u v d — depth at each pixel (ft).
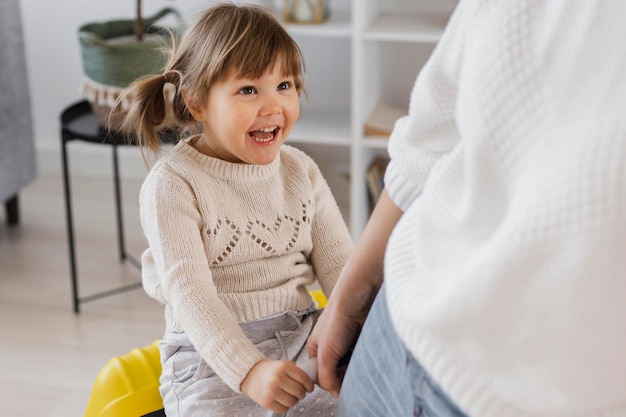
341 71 9.34
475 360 2.27
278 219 4.24
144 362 4.51
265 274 4.17
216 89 4.02
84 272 8.38
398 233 2.64
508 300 2.14
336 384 3.49
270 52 3.97
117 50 6.75
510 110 2.11
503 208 2.20
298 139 8.51
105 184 10.36
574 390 2.15
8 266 8.48
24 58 8.91
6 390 6.68
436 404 2.47
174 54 4.27
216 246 4.08
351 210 9.27
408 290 2.48
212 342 3.65
